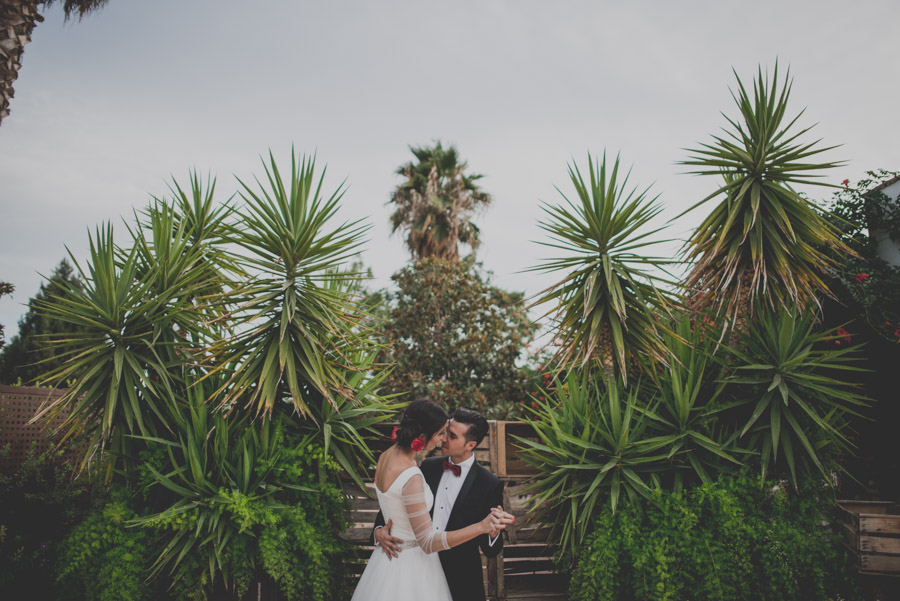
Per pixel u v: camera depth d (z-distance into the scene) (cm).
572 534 368
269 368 366
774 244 396
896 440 516
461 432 300
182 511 323
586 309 389
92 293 367
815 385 367
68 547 331
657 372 427
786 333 374
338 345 412
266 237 382
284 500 369
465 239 1488
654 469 372
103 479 375
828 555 339
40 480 454
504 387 964
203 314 416
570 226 423
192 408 354
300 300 386
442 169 1488
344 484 405
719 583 324
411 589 254
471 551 299
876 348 524
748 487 358
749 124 417
